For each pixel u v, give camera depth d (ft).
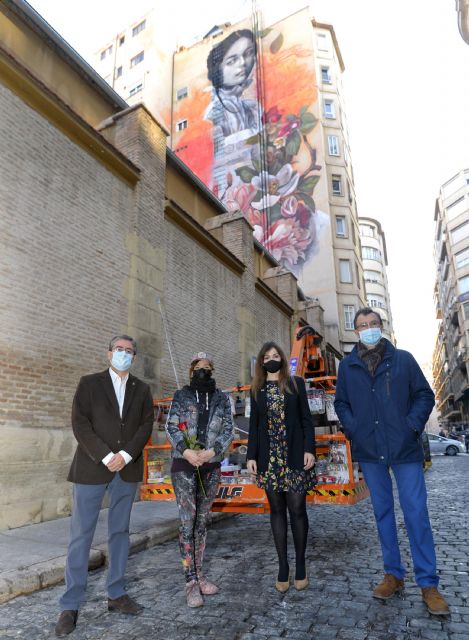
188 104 123.03
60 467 20.65
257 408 11.72
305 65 109.29
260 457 11.36
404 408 10.50
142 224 30.01
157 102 119.65
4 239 19.86
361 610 9.39
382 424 10.46
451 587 10.63
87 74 32.04
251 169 106.83
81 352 23.48
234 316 43.80
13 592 10.91
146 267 29.76
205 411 11.59
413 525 9.77
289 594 10.52
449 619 8.81
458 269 145.18
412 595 10.15
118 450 9.76
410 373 10.73
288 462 11.07
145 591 11.09
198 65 125.59
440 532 16.69
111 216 27.50
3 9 26.53
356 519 20.07
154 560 14.17
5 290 19.58
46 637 8.52
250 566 13.07
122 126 32.32
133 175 29.68
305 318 67.87
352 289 93.35
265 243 99.50
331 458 14.92
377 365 10.97
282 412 11.46
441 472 42.39
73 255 23.90
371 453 10.49
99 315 25.20
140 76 124.06
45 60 29.40
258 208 102.99
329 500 14.37
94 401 9.95
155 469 19.42
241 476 16.25
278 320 56.75
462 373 147.13
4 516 17.78
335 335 87.04
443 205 155.43
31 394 20.18
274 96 110.83
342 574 11.94
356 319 11.37
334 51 116.16
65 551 13.94
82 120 25.04
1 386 18.81
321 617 9.10
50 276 22.16
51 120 23.59
